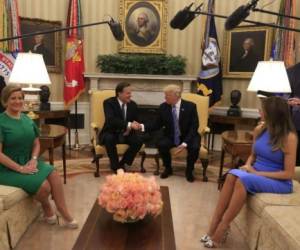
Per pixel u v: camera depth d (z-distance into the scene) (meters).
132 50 5.88
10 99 2.66
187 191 3.85
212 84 5.46
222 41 5.75
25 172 2.62
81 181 4.07
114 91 4.71
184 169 4.71
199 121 4.59
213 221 2.62
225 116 5.41
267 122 2.56
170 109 4.27
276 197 2.42
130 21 5.80
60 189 2.76
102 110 4.57
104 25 5.83
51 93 5.82
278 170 2.56
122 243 1.76
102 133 4.30
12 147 2.68
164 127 4.39
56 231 2.75
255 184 2.49
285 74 3.37
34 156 2.81
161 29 5.83
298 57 5.04
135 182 2.02
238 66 5.65
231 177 2.55
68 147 5.77
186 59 5.80
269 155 2.57
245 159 3.52
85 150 5.61
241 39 5.56
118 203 1.93
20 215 2.56
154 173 4.44
